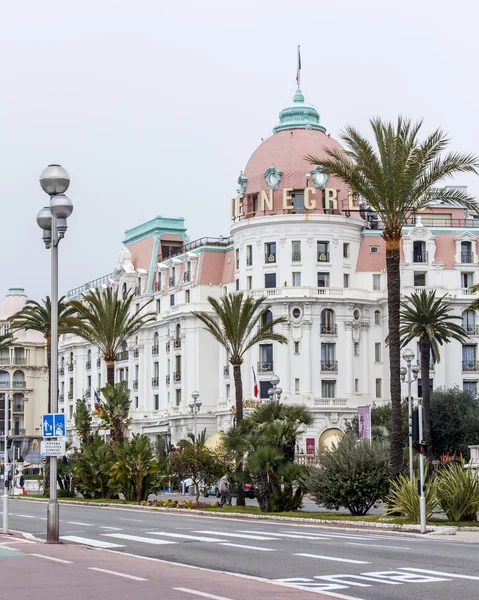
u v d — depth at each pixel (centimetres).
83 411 7688
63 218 3203
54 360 3231
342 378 10762
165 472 6781
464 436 9806
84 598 1850
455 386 10300
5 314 17438
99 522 4425
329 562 2498
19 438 16875
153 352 12606
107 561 2522
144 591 1944
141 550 2902
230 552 2802
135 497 6594
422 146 4653
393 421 4559
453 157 4672
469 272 10919
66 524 4269
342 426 10575
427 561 2512
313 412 10544
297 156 10994
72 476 7462
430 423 9088
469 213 11769
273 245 10869
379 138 4684
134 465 6619
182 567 2384
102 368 13950
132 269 13112
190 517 4994
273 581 2108
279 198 10938
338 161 4856
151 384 12638
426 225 11606
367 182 4766
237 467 5741
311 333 10706
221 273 11719
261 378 10769
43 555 2664
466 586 2030
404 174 4634
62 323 8506
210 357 11569
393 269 4694
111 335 7675
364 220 11188
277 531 3788
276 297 10631
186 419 11506
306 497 7550
